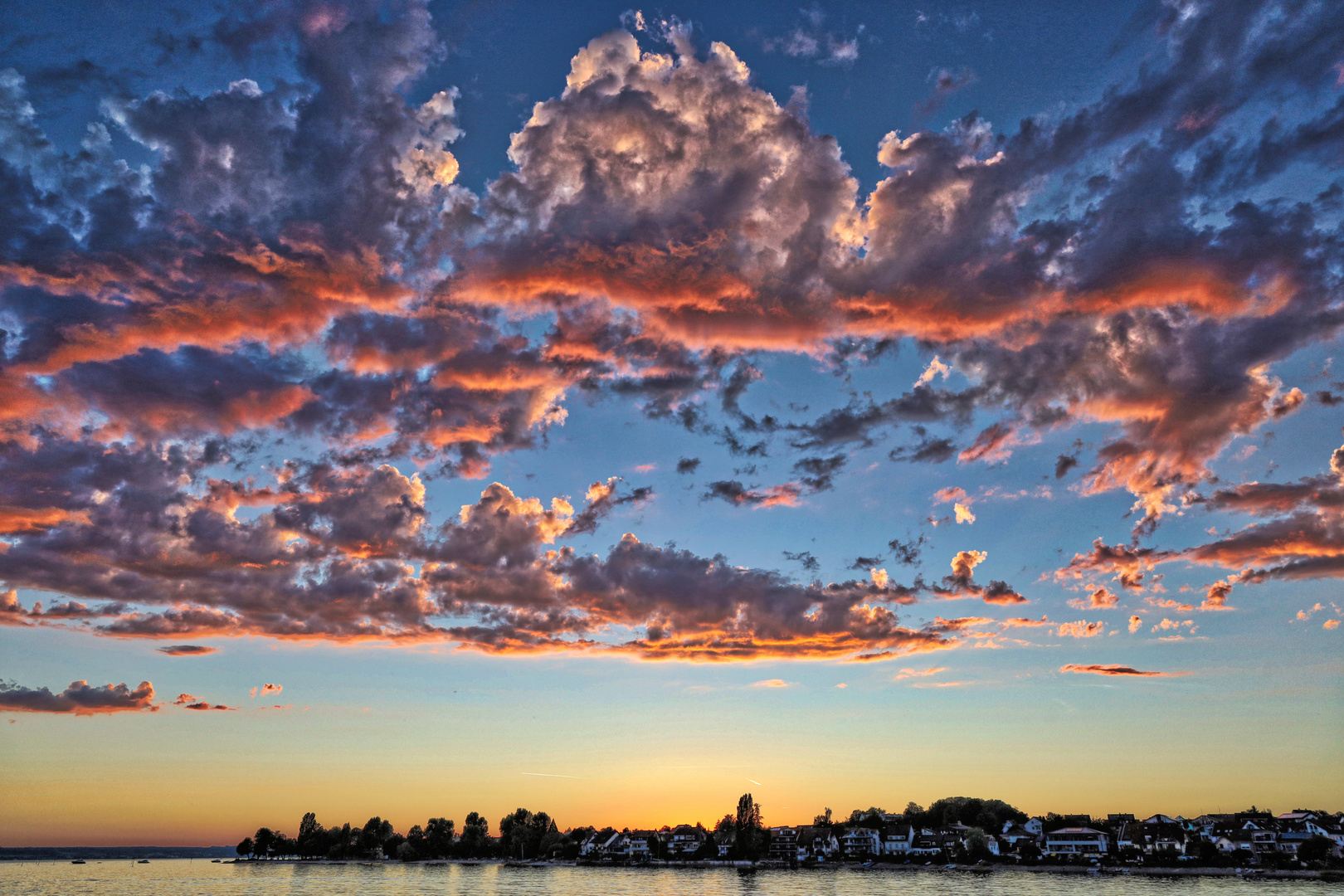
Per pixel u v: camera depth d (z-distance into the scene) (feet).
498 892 651.66
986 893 581.12
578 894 615.98
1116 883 652.89
